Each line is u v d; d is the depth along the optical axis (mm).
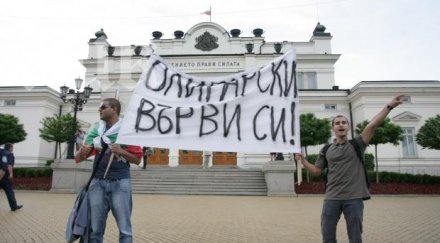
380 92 27281
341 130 4062
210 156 27797
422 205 13414
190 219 8984
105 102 4117
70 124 23000
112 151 3789
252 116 4758
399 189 19688
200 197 16641
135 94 4648
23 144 29047
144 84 4742
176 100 4727
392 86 27219
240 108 4777
